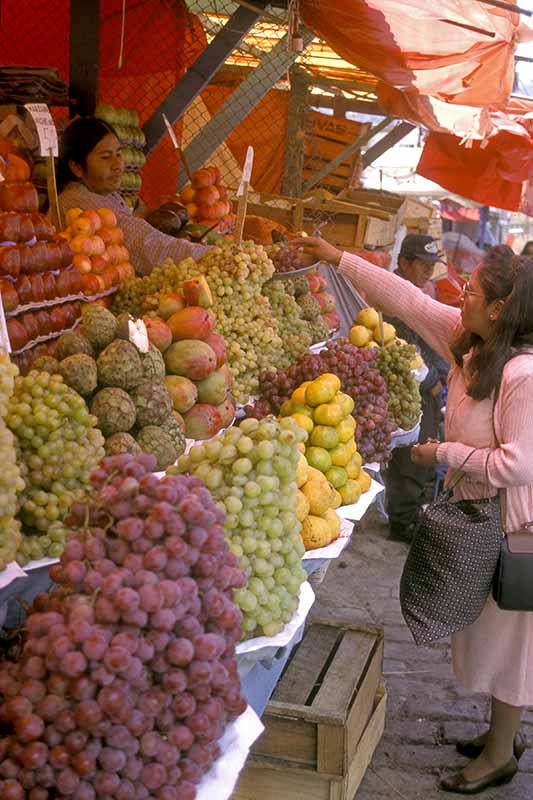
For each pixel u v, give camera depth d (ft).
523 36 21.50
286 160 30.45
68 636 5.10
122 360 8.96
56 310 10.12
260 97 24.04
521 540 10.83
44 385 7.70
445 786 12.14
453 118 24.52
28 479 7.52
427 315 13.39
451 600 10.87
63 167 15.20
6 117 16.06
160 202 23.13
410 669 15.52
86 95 18.83
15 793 5.02
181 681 5.33
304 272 14.85
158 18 23.18
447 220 67.97
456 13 19.67
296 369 12.75
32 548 7.22
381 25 19.24
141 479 5.71
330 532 9.62
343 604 17.89
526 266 10.65
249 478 7.47
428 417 21.04
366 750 11.49
